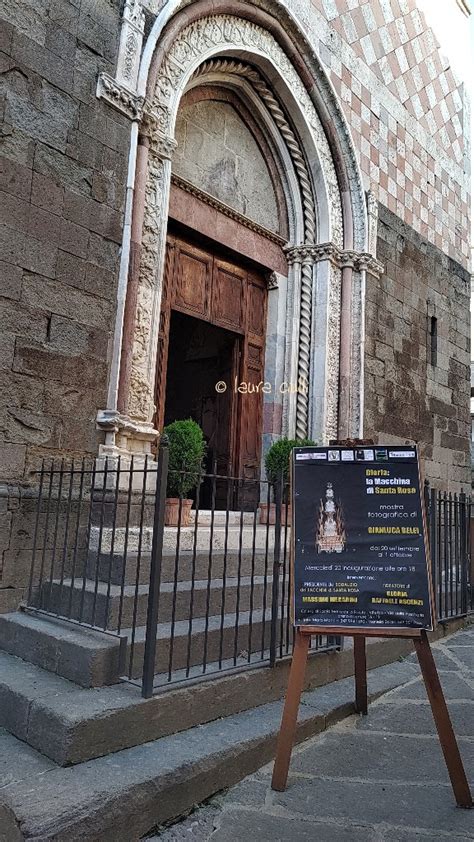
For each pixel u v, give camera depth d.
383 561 3.44
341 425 8.84
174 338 10.08
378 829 2.88
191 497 8.20
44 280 5.05
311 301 8.95
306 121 8.71
